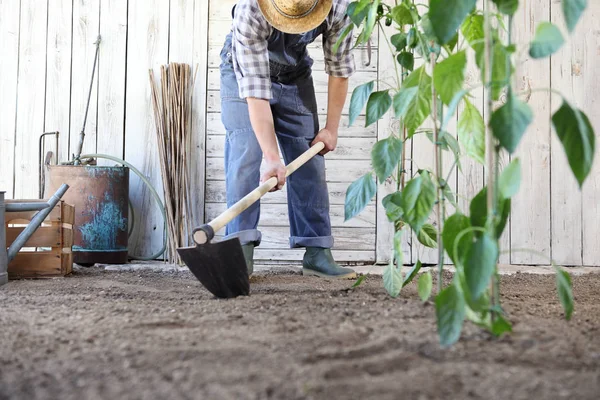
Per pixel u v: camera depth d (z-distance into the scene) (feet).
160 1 13.78
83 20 13.83
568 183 13.62
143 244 13.79
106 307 6.81
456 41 6.38
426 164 13.46
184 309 6.56
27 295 8.08
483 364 4.37
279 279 9.95
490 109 4.69
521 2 13.62
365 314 6.05
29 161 13.84
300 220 10.22
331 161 13.58
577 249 13.62
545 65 13.64
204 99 13.73
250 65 8.59
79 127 13.83
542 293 8.57
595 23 13.61
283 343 4.85
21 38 13.87
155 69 13.78
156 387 3.93
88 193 12.64
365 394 3.80
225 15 13.78
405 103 5.92
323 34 9.27
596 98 13.61
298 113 9.85
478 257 4.52
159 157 13.39
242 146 9.51
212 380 4.01
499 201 4.86
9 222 10.27
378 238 13.53
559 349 4.70
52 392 3.92
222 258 7.18
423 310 6.21
